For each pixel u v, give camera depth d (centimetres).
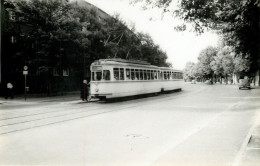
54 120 1164
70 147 688
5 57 2788
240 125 962
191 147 649
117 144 718
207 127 927
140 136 818
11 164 551
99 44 3228
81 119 1184
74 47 2834
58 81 3119
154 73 2867
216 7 952
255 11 926
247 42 1088
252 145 659
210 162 530
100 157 598
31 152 643
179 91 3812
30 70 2928
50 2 2675
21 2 2638
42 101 2259
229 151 610
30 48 2753
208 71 9600
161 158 559
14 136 833
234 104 1795
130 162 561
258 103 1822
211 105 1753
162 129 931
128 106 1747
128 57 3997
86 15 3197
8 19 2869
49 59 2688
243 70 4866
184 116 1251
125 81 2216
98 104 1948
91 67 2045
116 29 3475
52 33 2641
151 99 2375
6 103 2108
